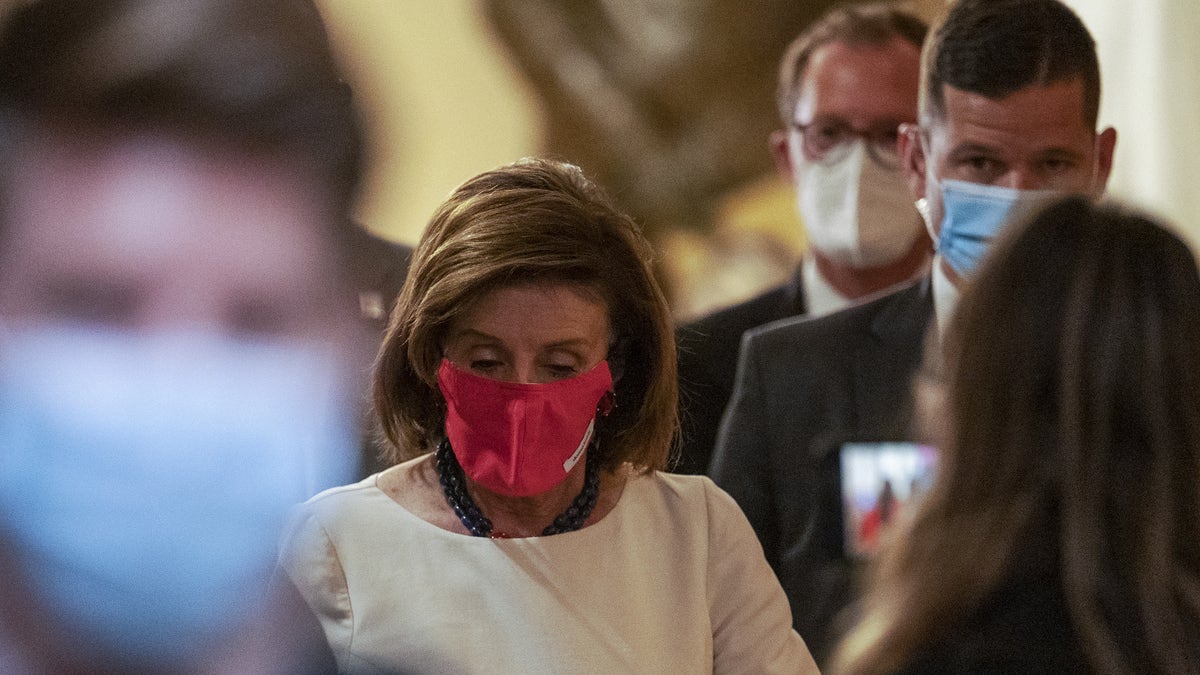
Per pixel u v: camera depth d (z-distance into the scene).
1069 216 5.00
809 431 9.11
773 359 9.45
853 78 10.60
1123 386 4.70
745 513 9.06
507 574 6.13
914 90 10.61
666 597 6.42
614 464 6.63
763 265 23.27
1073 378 4.74
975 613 4.69
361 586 6.06
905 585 4.88
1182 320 4.74
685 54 22.84
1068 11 8.77
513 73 23.41
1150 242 4.89
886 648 4.79
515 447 5.89
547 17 23.12
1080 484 4.64
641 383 6.57
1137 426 4.70
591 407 6.08
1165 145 17.11
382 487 6.44
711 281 23.33
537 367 6.05
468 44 23.38
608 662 6.06
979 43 8.61
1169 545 4.57
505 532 6.41
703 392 10.60
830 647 8.49
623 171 23.45
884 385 9.09
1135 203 5.07
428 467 6.61
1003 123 8.55
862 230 10.55
